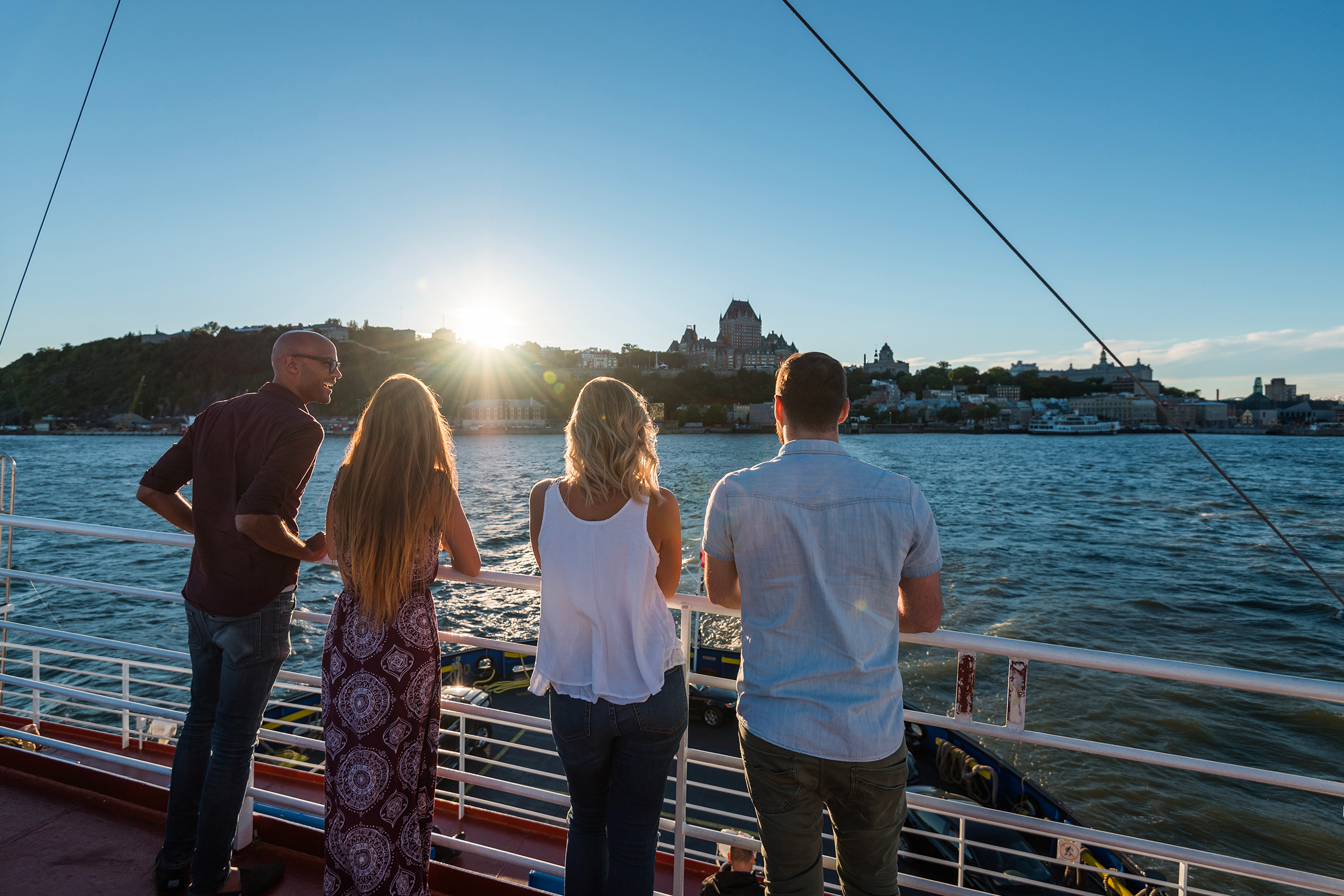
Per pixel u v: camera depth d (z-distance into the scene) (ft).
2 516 10.46
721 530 6.05
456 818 16.69
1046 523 154.40
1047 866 23.06
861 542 5.71
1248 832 38.37
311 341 8.11
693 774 25.75
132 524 164.04
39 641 67.15
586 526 6.58
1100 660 6.38
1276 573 103.96
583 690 6.61
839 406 6.16
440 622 73.36
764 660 5.92
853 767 5.64
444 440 7.22
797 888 5.98
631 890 6.65
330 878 6.79
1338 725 50.80
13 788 10.12
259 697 8.08
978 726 6.91
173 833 8.20
